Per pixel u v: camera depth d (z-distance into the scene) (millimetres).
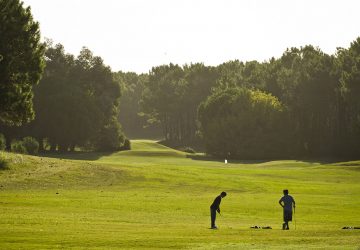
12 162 110500
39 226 52469
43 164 115438
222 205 83125
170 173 122938
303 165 195125
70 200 81750
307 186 118938
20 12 112188
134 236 46844
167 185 109438
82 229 51031
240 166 190625
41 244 41750
